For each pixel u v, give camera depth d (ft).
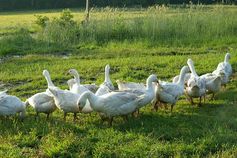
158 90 34.17
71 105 31.83
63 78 47.60
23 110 33.12
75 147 27.14
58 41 70.74
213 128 30.22
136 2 146.51
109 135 29.04
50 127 30.48
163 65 51.85
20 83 46.78
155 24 71.72
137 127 30.73
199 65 50.60
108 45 68.74
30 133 29.53
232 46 65.31
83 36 71.61
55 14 145.48
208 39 68.90
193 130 29.91
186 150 26.91
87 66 52.31
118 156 26.18
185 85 37.42
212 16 73.51
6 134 29.66
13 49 66.54
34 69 52.49
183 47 65.46
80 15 125.59
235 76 46.09
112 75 47.91
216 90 37.35
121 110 31.12
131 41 69.92
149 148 27.02
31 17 140.05
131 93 31.96
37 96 33.30
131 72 48.47
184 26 71.36
